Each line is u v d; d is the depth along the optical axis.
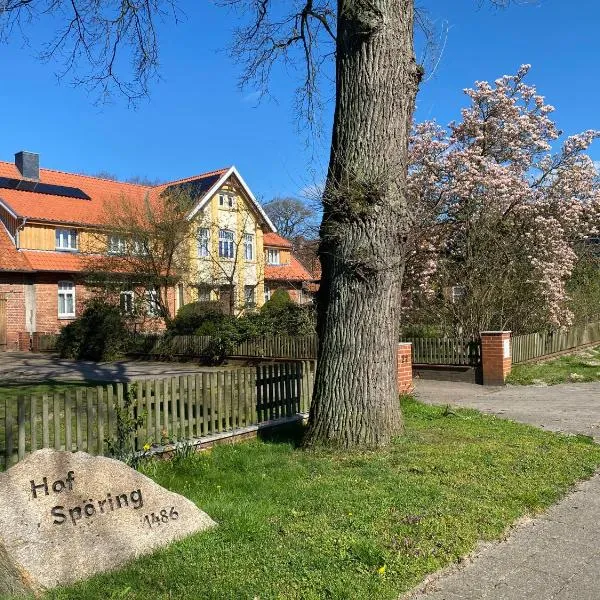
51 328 28.86
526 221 19.09
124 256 25.81
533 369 16.75
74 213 31.34
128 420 7.22
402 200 7.65
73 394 7.00
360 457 7.09
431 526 5.00
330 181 7.62
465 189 18.22
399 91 7.61
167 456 7.50
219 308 25.95
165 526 4.91
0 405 11.35
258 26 11.59
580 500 5.93
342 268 7.55
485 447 7.56
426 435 8.14
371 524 5.04
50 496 4.49
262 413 9.11
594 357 19.86
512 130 21.44
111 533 4.62
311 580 4.11
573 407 11.56
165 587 4.09
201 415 8.22
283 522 5.14
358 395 7.52
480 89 21.94
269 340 20.61
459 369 15.66
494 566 4.48
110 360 22.55
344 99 7.67
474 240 17.78
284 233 46.25
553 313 19.02
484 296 17.52
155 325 26.25
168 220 26.47
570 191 20.56
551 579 4.29
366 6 7.48
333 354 7.63
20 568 4.12
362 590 3.99
